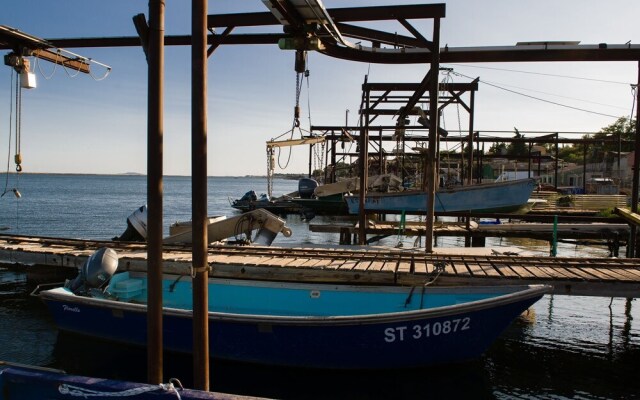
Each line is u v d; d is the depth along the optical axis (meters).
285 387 7.08
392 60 11.63
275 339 7.00
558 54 11.40
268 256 10.80
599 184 37.25
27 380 3.82
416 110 18.00
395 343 6.77
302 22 7.54
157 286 4.14
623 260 10.16
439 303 7.93
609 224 16.44
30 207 47.34
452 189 18.47
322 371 7.13
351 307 8.30
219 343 7.27
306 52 8.00
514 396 6.88
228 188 137.62
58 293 8.27
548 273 8.81
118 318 7.89
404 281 8.97
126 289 8.98
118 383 3.70
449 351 6.98
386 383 7.11
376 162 41.06
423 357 6.98
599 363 8.00
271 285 8.69
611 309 10.96
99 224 33.19
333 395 6.91
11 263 12.40
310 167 41.75
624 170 41.66
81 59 9.70
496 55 11.50
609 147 54.28
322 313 8.44
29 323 9.63
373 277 9.11
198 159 4.13
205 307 4.27
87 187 107.50
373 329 6.67
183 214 44.62
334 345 6.85
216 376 7.36
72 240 13.24
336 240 25.92
